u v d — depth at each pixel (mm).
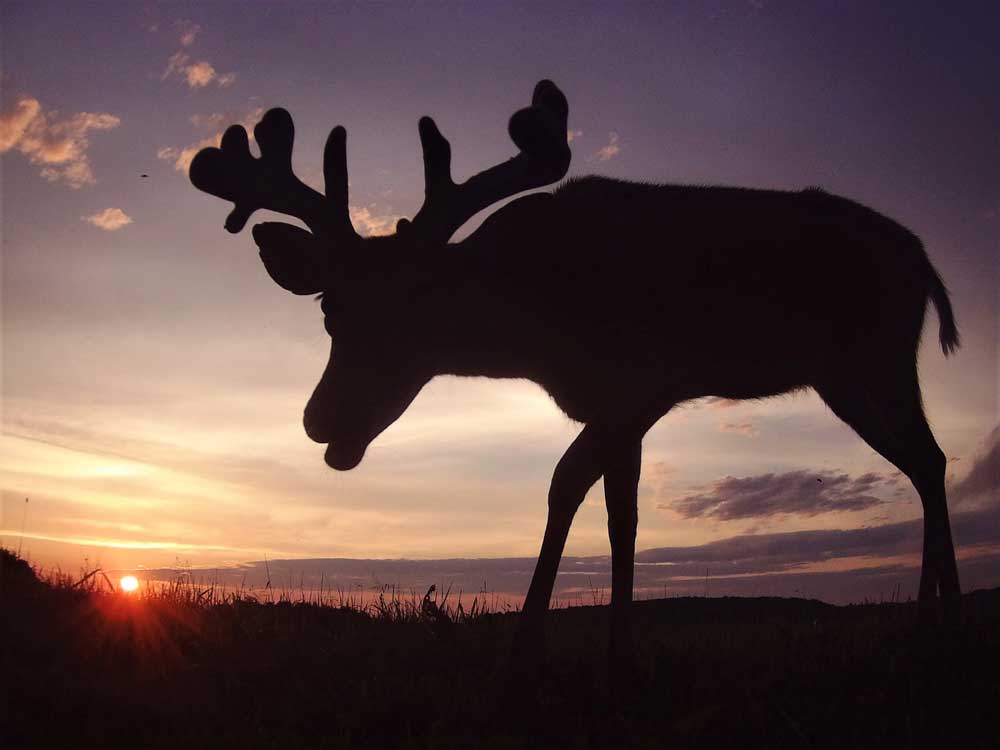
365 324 4848
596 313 4980
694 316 5117
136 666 4652
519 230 5008
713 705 4070
